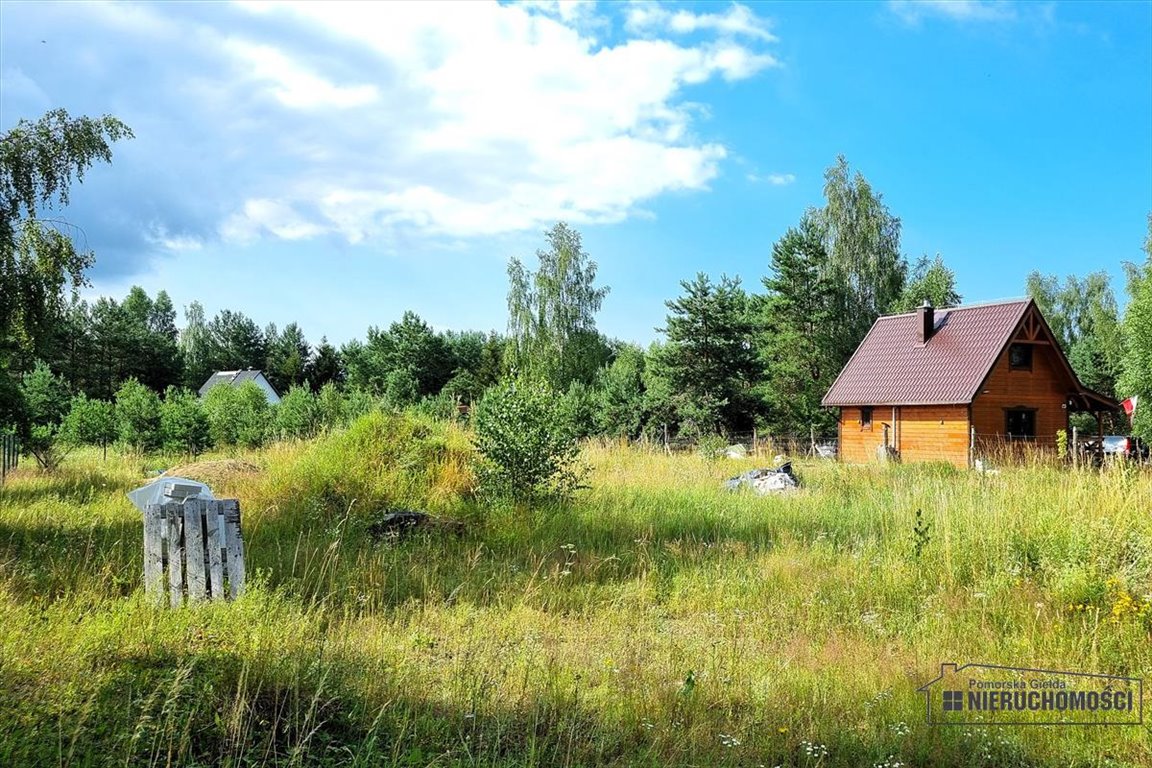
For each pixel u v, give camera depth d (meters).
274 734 3.81
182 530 6.79
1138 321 28.00
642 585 7.97
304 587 7.23
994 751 4.32
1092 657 5.61
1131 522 7.77
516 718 4.43
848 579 7.89
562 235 48.28
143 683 4.07
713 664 5.37
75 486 13.99
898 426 28.92
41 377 29.73
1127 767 4.14
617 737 4.24
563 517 10.86
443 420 16.16
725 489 14.09
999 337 27.05
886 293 47.34
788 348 41.62
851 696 5.00
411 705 4.43
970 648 6.03
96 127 12.23
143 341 65.00
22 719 3.57
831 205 47.31
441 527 9.99
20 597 6.32
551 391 12.89
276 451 15.21
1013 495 9.80
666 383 35.16
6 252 11.46
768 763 4.07
